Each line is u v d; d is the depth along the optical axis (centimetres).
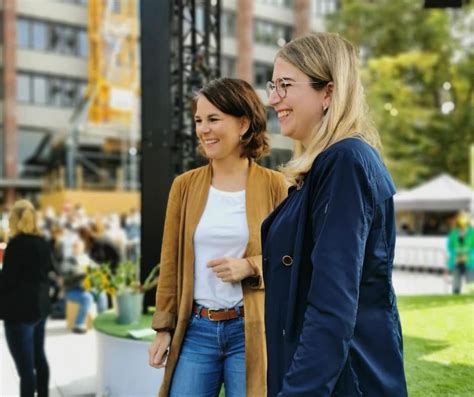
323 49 126
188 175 205
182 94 498
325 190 113
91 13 1914
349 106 123
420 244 1520
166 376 195
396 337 116
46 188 2725
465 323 497
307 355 102
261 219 195
